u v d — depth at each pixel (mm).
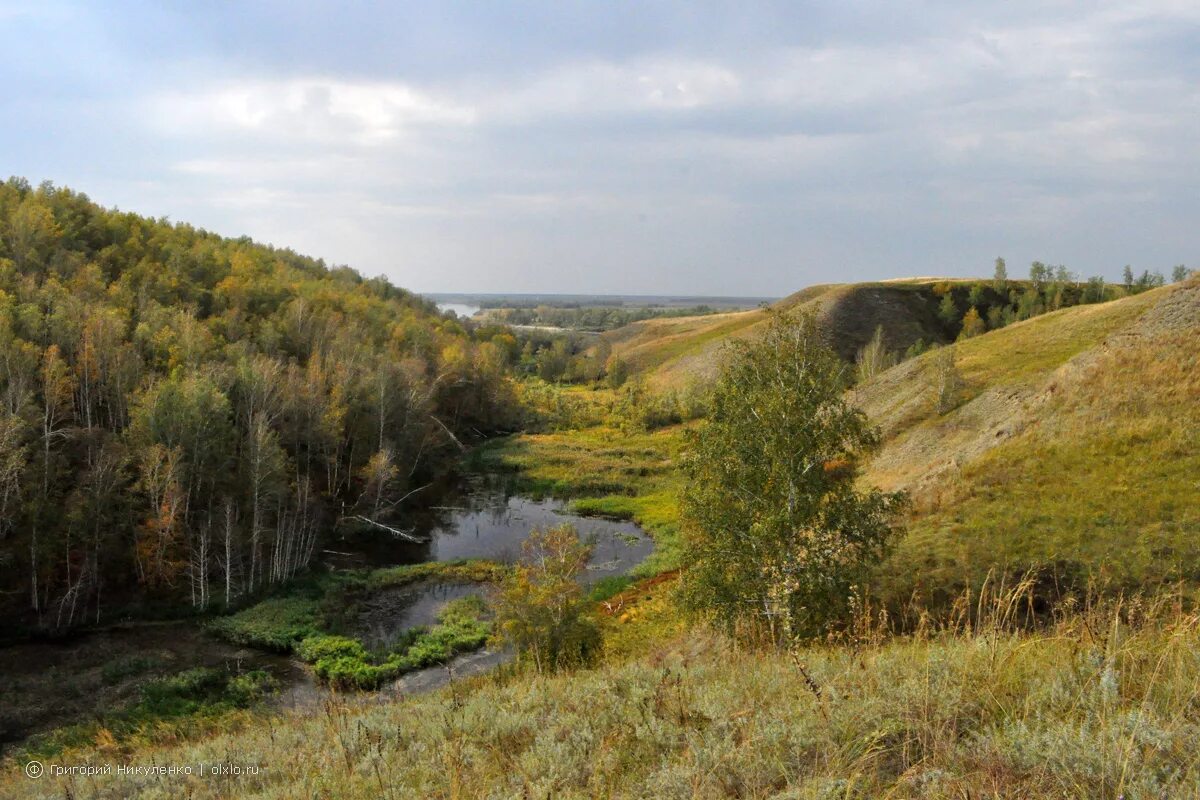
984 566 22422
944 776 4121
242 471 43938
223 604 36938
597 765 5359
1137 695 5082
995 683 5449
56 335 49250
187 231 114938
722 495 22344
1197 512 22234
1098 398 31484
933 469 37156
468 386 91125
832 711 5363
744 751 4977
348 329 82750
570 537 27828
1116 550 21453
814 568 19484
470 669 30266
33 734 23797
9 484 34344
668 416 94625
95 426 44562
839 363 23234
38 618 33562
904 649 7145
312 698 27188
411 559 45812
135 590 37375
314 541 45906
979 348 59688
